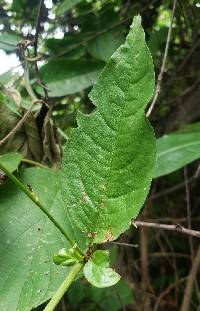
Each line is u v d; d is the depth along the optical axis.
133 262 0.51
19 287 0.19
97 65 0.37
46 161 0.28
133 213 0.16
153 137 0.16
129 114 0.16
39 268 0.20
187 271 0.56
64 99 0.41
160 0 0.40
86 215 0.17
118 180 0.17
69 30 0.39
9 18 0.40
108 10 0.38
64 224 0.21
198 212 0.55
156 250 0.56
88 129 0.17
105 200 0.17
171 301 0.55
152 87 0.16
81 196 0.17
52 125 0.28
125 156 0.16
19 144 0.27
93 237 0.17
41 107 0.28
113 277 0.15
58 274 0.20
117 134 0.16
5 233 0.21
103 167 0.17
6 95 0.27
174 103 0.45
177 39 0.43
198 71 0.44
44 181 0.23
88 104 0.41
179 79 0.43
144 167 0.16
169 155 0.31
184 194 0.53
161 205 0.53
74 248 0.16
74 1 0.34
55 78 0.37
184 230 0.23
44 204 0.22
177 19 0.41
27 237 0.21
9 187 0.23
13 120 0.27
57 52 0.38
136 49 0.16
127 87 0.16
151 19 0.40
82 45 0.38
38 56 0.31
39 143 0.28
